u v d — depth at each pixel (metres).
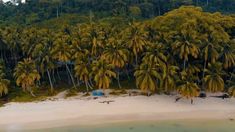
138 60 86.50
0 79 80.00
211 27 82.50
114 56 81.19
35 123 66.06
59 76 97.75
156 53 77.31
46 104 75.88
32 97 81.81
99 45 85.00
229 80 79.31
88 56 83.81
